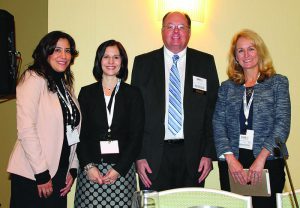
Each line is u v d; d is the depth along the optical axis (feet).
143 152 8.39
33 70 7.14
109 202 7.55
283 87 7.72
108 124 7.86
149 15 10.07
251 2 10.34
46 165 6.86
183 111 8.46
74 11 9.82
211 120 8.61
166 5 10.01
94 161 7.73
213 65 8.95
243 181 7.53
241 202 5.10
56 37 7.32
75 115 7.59
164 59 8.83
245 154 7.80
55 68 7.34
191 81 8.59
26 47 10.49
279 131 7.43
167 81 8.67
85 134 7.93
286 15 10.41
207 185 10.07
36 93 6.95
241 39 8.04
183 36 8.48
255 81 8.05
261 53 7.95
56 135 7.12
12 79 8.59
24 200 6.98
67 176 7.62
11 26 8.63
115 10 9.97
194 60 8.84
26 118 6.77
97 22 9.90
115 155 7.75
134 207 3.94
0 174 10.32
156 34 10.08
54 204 7.27
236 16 10.31
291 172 10.26
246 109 7.93
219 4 10.28
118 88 8.10
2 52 8.32
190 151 8.35
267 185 7.29
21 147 7.09
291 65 10.39
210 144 8.56
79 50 9.82
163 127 8.36
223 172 8.22
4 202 10.31
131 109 8.04
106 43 8.07
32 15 10.28
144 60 8.84
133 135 7.93
